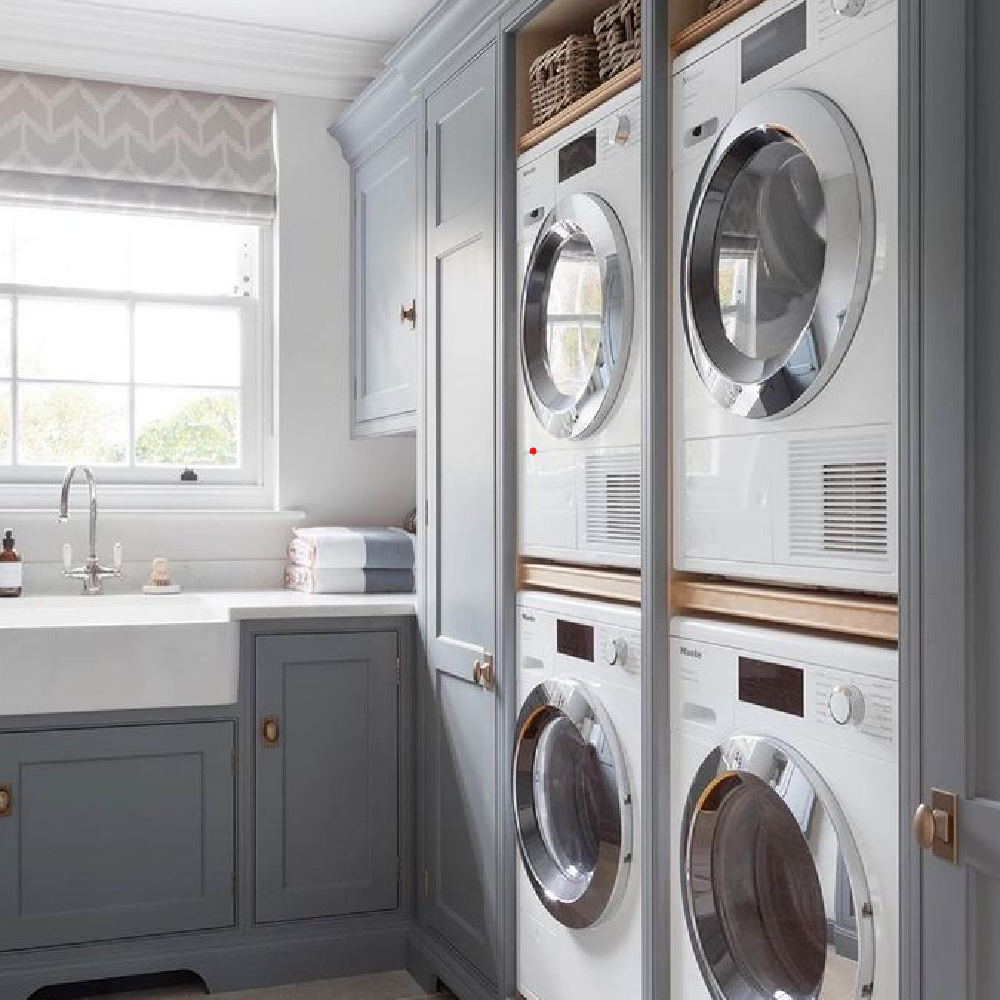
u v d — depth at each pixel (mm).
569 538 2461
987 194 1386
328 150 3934
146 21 3602
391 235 3562
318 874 3199
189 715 3084
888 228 1568
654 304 2102
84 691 2951
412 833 3275
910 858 1496
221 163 3816
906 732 1502
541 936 2561
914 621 1489
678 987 2053
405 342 3447
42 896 2969
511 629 2695
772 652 1804
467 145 2908
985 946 1394
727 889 1928
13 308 3699
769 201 1839
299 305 3902
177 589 3592
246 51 3766
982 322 1394
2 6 3486
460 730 2959
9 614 3352
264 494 3926
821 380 1674
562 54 2529
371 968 3244
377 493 3980
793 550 1766
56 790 2980
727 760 1839
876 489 1598
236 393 3939
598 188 2346
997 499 1375
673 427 2088
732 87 1922
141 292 3830
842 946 1609
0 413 3688
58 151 3646
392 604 3240
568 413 2406
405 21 3658
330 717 3207
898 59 1514
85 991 3125
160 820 3064
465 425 2928
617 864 2199
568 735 2463
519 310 2676
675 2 2109
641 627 2156
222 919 3113
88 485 3662
